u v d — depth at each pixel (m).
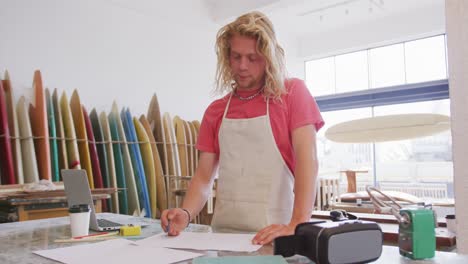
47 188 2.86
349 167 7.72
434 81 6.61
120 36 5.11
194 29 6.10
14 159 3.59
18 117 3.80
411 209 0.86
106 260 0.88
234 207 1.34
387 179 7.46
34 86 3.88
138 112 5.25
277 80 1.33
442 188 6.96
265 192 1.31
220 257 0.83
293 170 1.36
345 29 7.46
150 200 4.50
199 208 1.46
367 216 1.87
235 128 1.39
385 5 6.52
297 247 0.83
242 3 5.54
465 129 0.94
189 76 5.98
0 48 4.02
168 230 1.22
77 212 1.22
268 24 1.35
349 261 0.76
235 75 1.42
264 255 0.87
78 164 3.81
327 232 0.76
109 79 4.95
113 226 1.36
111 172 4.18
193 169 5.16
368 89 7.32
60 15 4.51
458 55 0.96
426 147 7.18
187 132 5.20
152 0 5.28
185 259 0.88
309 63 8.26
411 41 6.95
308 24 7.32
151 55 5.46
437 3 6.39
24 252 0.99
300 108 1.30
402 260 0.82
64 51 4.52
